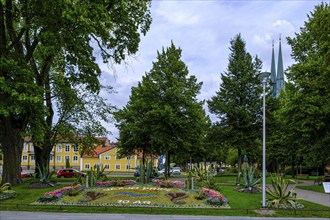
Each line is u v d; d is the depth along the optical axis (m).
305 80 26.20
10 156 21.66
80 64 20.50
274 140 41.75
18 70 17.56
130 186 20.27
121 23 22.09
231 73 29.33
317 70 25.00
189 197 16.30
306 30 28.61
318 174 54.22
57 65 25.78
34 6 17.42
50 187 21.42
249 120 27.55
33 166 77.88
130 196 16.34
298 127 26.69
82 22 16.66
